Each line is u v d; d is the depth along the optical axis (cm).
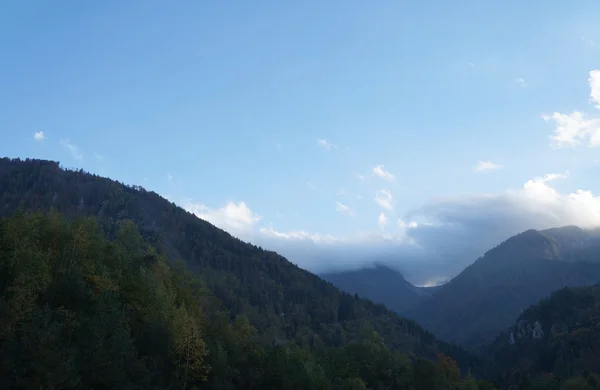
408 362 14650
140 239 13388
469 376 15862
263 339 17838
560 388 15350
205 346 8950
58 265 9138
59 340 6344
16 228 8544
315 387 10075
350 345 14388
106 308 7662
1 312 6444
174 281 12175
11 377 5841
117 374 6712
